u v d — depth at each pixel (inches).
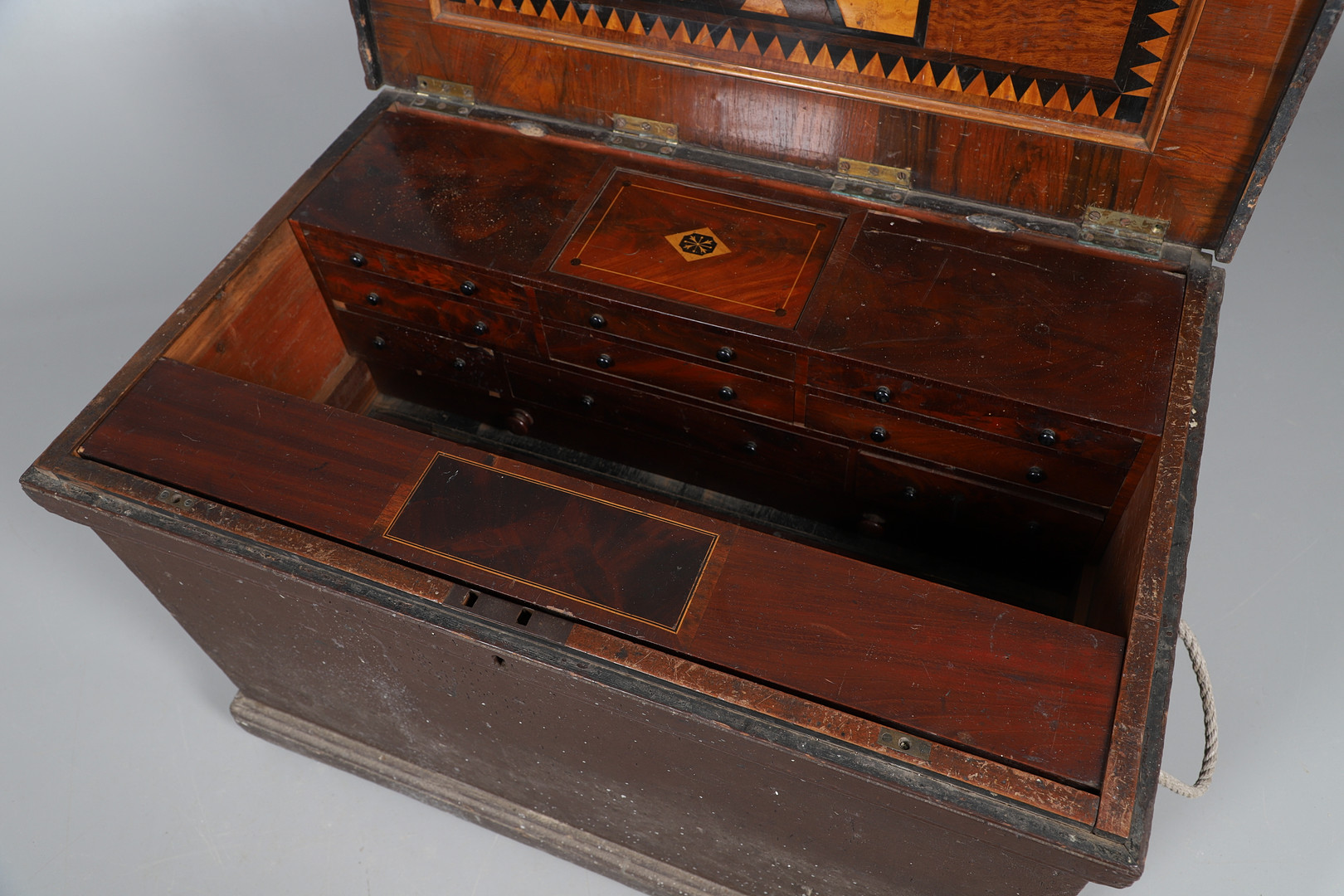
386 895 106.4
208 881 106.3
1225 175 86.0
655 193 101.6
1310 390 138.6
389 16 103.3
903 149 95.1
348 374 119.0
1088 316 89.5
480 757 100.3
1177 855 106.4
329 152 105.7
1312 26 75.4
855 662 72.4
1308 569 124.2
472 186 102.7
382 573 77.6
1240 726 114.0
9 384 139.9
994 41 85.7
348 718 106.7
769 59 94.2
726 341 93.7
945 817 69.1
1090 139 87.7
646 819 95.9
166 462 83.4
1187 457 80.4
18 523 131.0
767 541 77.7
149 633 123.3
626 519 79.0
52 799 111.1
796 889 96.3
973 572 108.5
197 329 93.8
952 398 88.6
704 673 72.6
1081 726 69.4
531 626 75.0
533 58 101.6
